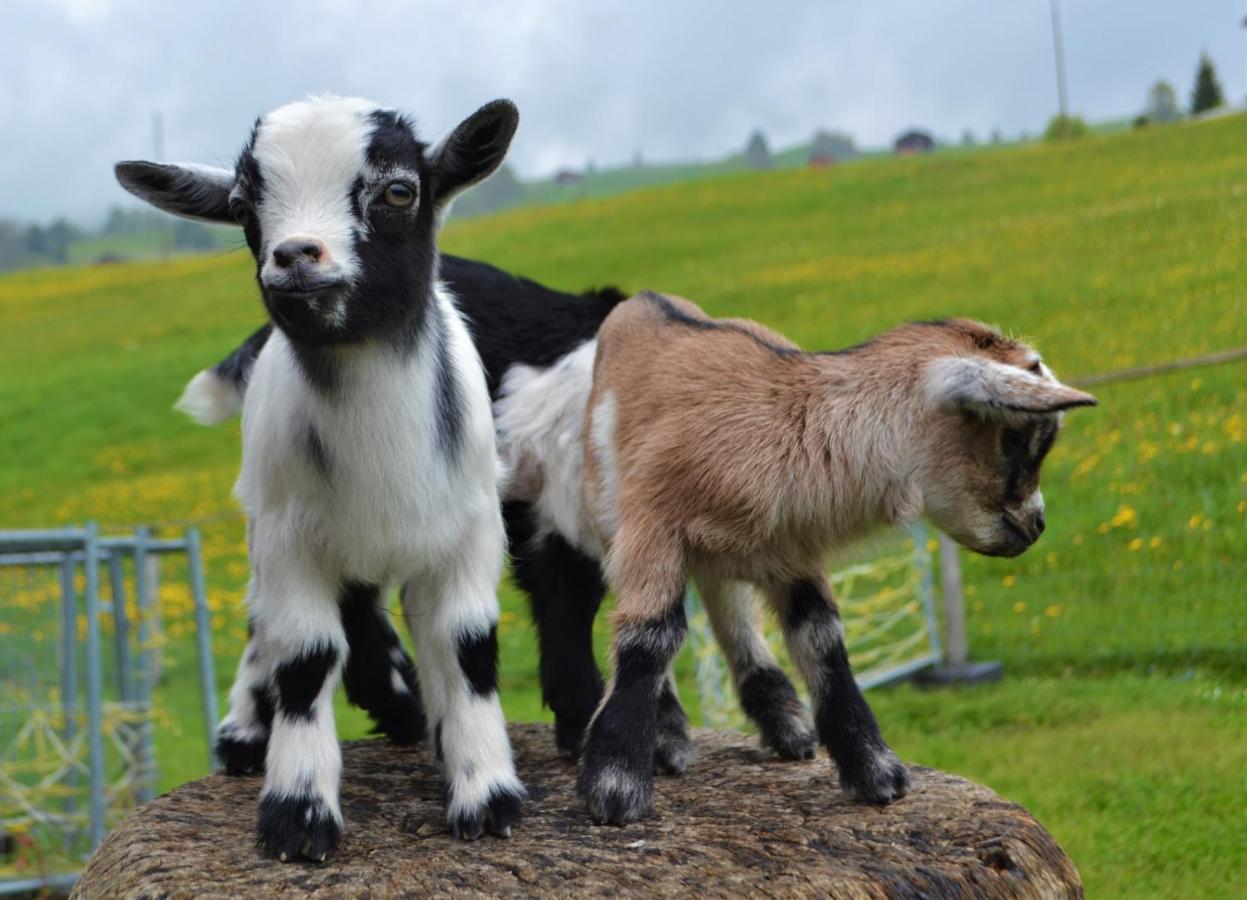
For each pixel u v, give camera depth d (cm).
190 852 329
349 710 1005
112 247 16412
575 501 430
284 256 304
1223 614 838
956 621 859
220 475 1989
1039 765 671
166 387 2688
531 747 444
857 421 340
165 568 1501
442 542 347
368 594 416
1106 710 745
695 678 907
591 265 3014
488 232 3772
